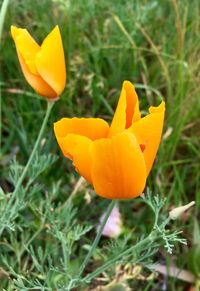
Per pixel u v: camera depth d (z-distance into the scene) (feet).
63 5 1.52
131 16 1.53
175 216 0.86
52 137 1.38
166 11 1.63
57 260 1.19
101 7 1.57
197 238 1.20
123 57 1.49
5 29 1.51
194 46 1.47
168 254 1.22
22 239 1.11
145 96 1.46
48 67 0.88
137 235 1.26
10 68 1.50
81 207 1.31
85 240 1.26
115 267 1.12
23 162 1.40
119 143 0.71
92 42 1.55
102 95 1.47
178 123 1.34
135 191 0.77
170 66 1.48
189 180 1.37
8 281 1.12
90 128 0.78
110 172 0.74
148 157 0.75
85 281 0.94
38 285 1.00
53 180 1.35
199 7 1.55
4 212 1.02
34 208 1.12
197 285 1.16
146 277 1.20
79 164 0.75
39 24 1.52
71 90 1.42
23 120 1.45
